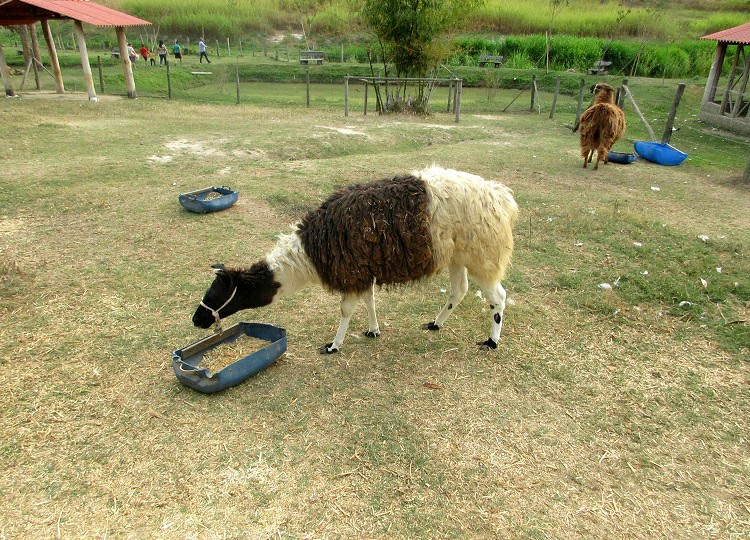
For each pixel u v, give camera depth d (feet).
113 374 14.44
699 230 24.57
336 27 130.21
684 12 136.67
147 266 21.08
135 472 11.18
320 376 14.62
